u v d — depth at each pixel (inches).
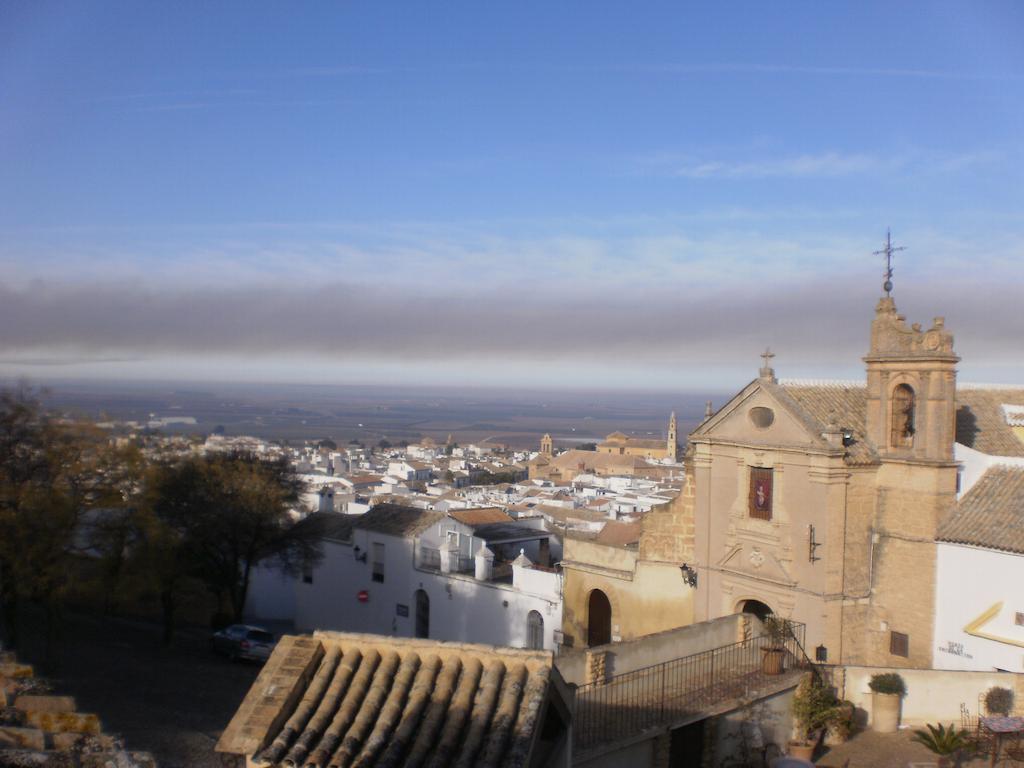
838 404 1267.2
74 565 1455.5
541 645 1573.6
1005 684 1001.5
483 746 454.6
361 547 1951.3
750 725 943.7
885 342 1176.2
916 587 1128.2
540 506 3444.9
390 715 473.7
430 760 444.8
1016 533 1043.3
